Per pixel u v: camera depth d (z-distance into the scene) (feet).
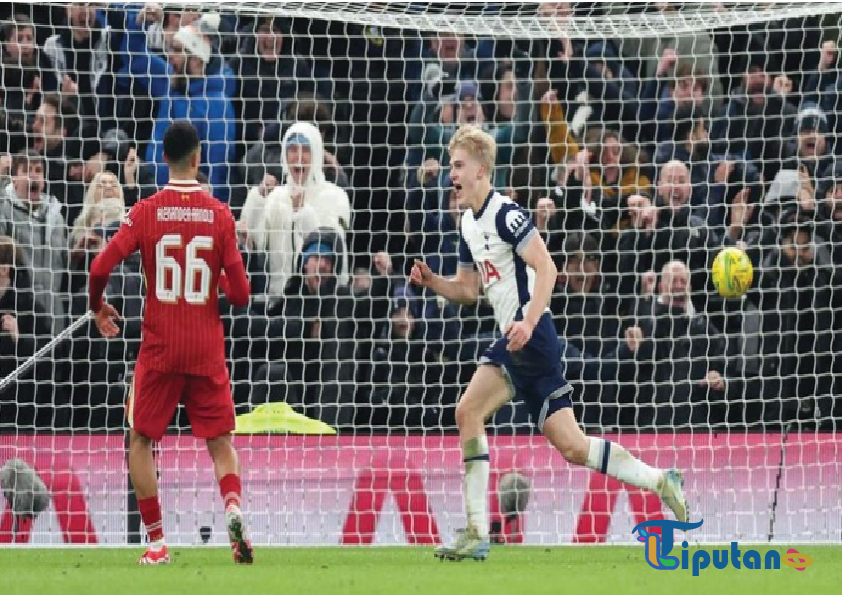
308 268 123.03
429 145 133.49
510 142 137.90
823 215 131.03
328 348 125.08
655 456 109.40
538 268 76.69
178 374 75.72
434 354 127.44
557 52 142.41
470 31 122.42
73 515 104.22
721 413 126.82
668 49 139.33
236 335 124.98
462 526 106.93
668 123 142.00
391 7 129.59
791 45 144.66
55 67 138.00
